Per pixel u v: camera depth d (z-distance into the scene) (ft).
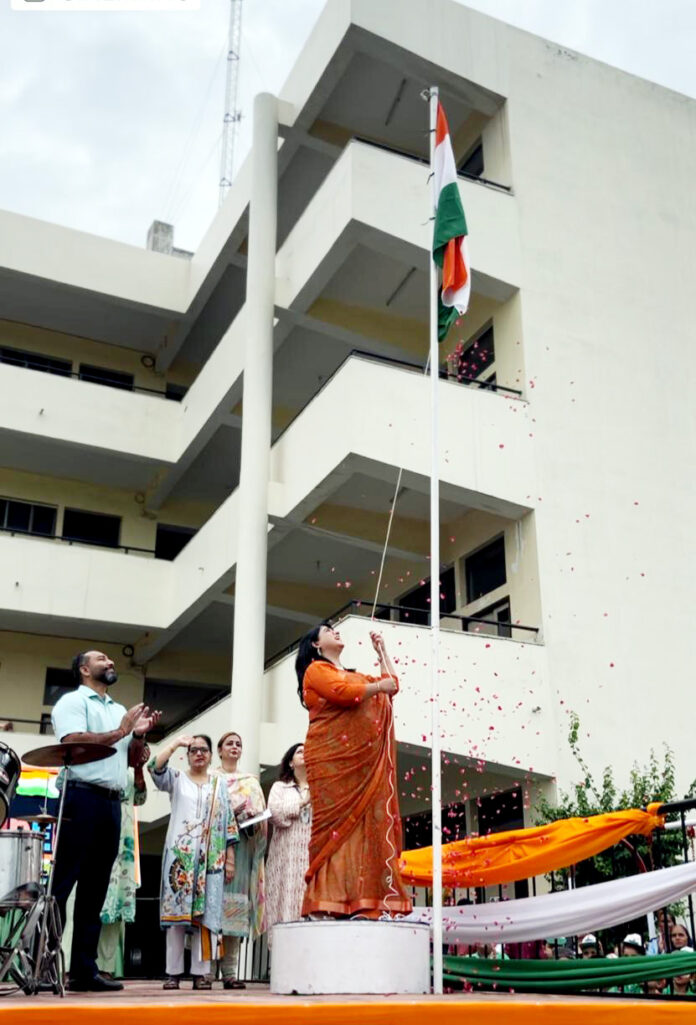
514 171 57.62
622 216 60.29
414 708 45.34
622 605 51.57
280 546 60.80
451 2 58.75
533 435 52.65
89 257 70.33
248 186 62.90
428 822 52.54
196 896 23.02
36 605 63.57
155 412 69.82
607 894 22.81
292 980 17.07
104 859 19.54
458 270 25.05
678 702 51.08
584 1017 14.08
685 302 60.39
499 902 23.22
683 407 57.77
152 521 75.31
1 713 67.21
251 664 51.90
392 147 63.98
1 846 17.63
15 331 74.38
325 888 18.20
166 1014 12.44
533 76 60.49
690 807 23.70
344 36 54.70
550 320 55.47
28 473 72.59
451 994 17.66
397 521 58.08
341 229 52.26
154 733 74.74
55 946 17.16
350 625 45.75
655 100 64.69
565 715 48.11
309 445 53.01
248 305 57.62
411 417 50.55
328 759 18.81
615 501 53.42
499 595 52.47
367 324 60.70
